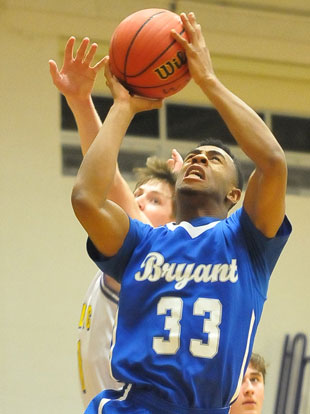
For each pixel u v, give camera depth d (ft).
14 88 43.34
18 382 40.09
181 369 14.57
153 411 14.49
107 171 15.75
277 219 15.62
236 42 46.96
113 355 15.12
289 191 46.91
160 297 15.19
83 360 20.31
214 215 16.63
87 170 15.70
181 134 45.57
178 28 16.72
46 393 40.29
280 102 47.88
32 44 43.83
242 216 16.01
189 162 17.03
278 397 42.98
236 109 16.08
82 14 44.47
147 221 20.53
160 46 16.51
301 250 45.80
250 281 15.51
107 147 15.94
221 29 46.73
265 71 47.57
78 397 40.70
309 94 48.47
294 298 44.93
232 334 14.96
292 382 43.42
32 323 40.98
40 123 43.42
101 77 44.14
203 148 17.33
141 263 15.66
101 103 44.04
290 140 47.75
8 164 42.52
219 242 15.70
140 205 22.50
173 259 15.55
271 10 47.67
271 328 44.21
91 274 42.50
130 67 16.66
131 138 44.75
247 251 15.76
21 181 42.55
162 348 14.75
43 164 43.04
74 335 41.47
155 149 45.01
